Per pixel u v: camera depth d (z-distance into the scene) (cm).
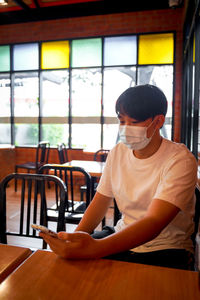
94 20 514
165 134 500
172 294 53
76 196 430
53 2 492
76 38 525
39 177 127
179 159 89
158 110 87
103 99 526
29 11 512
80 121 543
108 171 108
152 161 94
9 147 513
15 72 567
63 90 549
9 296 52
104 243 70
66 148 540
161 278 59
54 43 539
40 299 51
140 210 98
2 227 122
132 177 98
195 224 114
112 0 473
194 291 54
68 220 198
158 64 491
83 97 538
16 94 575
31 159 561
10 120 583
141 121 87
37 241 244
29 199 129
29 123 572
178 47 479
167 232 95
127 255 94
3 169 532
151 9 484
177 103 486
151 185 93
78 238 69
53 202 384
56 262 66
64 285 56
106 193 108
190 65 350
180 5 435
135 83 507
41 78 557
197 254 126
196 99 282
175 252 91
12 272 61
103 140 534
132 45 503
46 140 566
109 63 516
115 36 507
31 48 556
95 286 56
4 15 535
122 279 59
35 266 64
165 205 79
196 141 286
